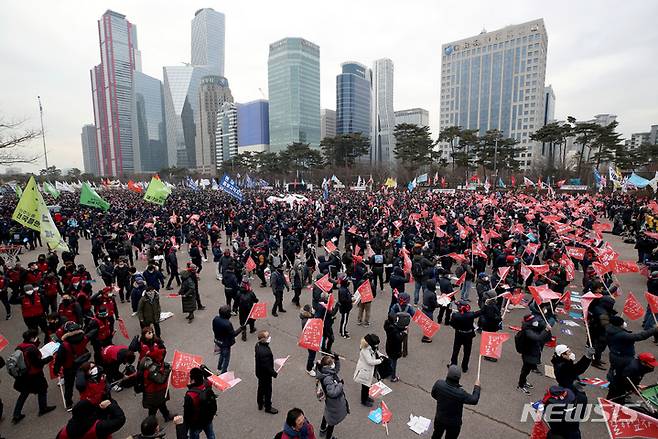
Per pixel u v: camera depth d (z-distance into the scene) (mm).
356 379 6758
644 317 10141
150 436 4762
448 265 14461
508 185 66000
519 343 7176
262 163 90062
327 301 8797
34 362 6473
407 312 8500
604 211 32031
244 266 14609
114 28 191875
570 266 11391
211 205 36500
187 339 9844
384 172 79500
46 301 10203
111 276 12711
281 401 7133
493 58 129375
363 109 160750
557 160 90375
